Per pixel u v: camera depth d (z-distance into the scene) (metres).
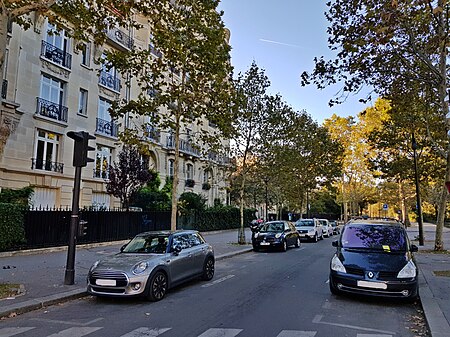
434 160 22.80
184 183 36.66
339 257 8.52
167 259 8.72
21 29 20.27
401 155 24.19
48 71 21.95
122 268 8.00
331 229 36.22
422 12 9.95
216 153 21.42
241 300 8.12
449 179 16.55
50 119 21.72
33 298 7.87
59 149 22.75
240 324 6.31
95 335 5.80
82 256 14.52
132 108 14.49
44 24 21.72
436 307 7.16
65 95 23.23
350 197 53.19
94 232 18.16
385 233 9.19
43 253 15.02
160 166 33.50
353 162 49.31
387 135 23.22
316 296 8.50
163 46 13.98
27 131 20.48
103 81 26.33
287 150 23.08
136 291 7.82
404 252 8.50
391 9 9.67
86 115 24.70
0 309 6.96
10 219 13.98
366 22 10.27
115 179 21.83
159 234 9.77
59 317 6.91
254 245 19.28
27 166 20.44
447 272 11.45
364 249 8.73
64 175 22.61
